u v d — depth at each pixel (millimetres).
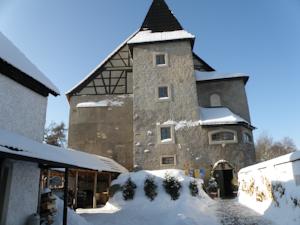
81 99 21406
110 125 20578
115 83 21641
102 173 16031
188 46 20250
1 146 5480
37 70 10055
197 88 21250
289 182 8195
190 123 18125
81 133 20516
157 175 15234
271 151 46219
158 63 20141
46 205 8719
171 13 23188
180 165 17250
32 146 7223
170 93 19031
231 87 20828
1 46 8273
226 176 17531
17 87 8352
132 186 14898
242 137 17500
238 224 8898
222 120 17766
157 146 17859
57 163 7070
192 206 12633
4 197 7250
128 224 10055
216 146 17344
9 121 7816
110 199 15070
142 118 18641
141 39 20766
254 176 11992
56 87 10602
